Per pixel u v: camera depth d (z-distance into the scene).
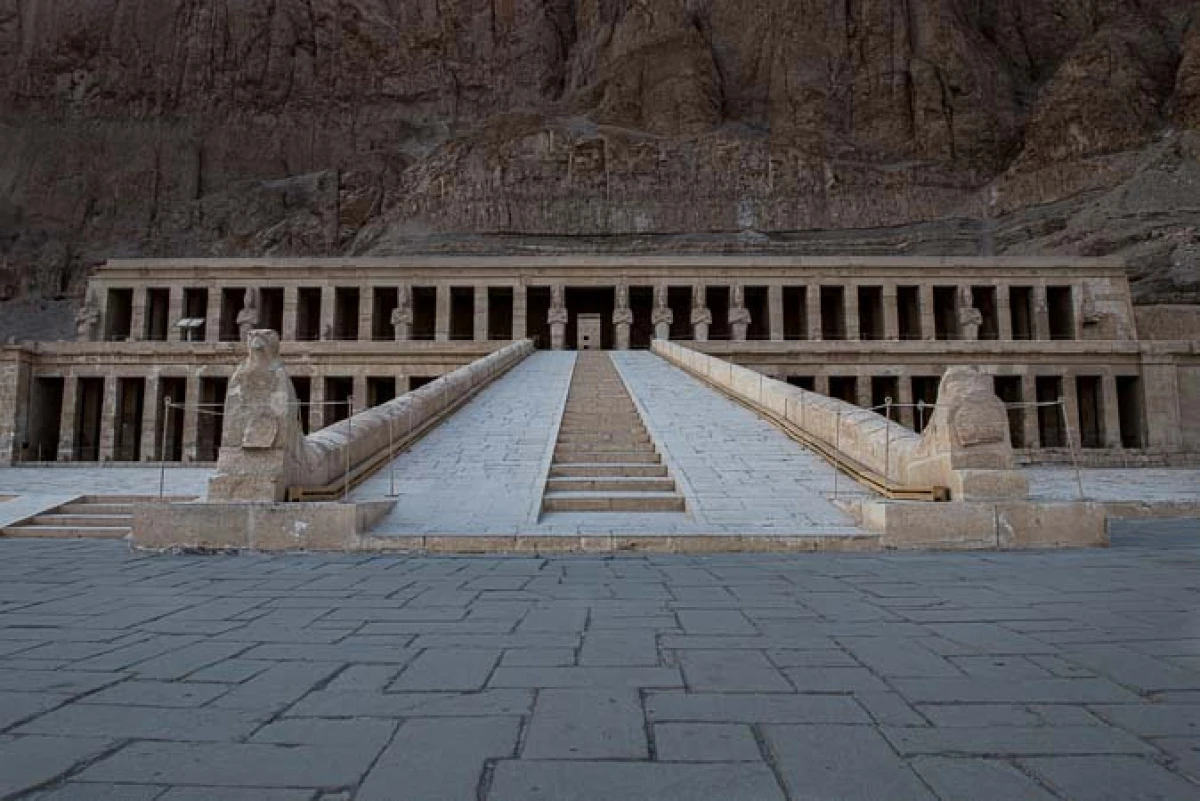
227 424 8.88
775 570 6.92
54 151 76.88
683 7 77.38
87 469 21.05
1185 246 46.91
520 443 13.81
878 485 10.44
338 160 82.69
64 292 67.75
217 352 32.31
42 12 80.81
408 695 3.34
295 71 85.50
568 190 64.69
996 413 8.96
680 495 10.75
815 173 65.69
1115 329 40.00
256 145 82.00
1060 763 2.60
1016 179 63.66
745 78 76.56
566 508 10.62
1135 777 2.49
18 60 79.75
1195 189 53.09
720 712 3.12
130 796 2.37
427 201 65.62
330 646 4.18
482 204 63.94
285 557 7.97
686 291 43.28
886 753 2.70
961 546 8.46
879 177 66.06
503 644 4.21
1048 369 33.09
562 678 3.59
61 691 3.40
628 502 10.63
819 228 64.19
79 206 75.12
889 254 60.25
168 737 2.86
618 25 80.62
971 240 60.50
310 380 33.34
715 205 64.62
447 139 80.75
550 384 20.55
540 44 87.94
